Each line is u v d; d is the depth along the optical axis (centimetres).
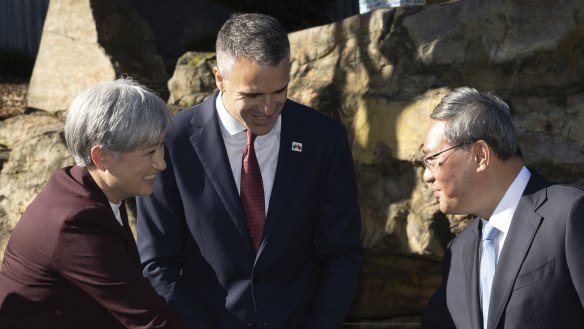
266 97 302
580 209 257
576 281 251
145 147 265
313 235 343
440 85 469
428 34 473
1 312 261
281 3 1084
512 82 462
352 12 1280
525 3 458
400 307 491
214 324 330
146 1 1052
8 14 1214
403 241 463
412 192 465
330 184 334
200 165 328
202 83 599
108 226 260
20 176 559
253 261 326
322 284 332
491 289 271
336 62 514
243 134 328
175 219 332
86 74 713
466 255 289
